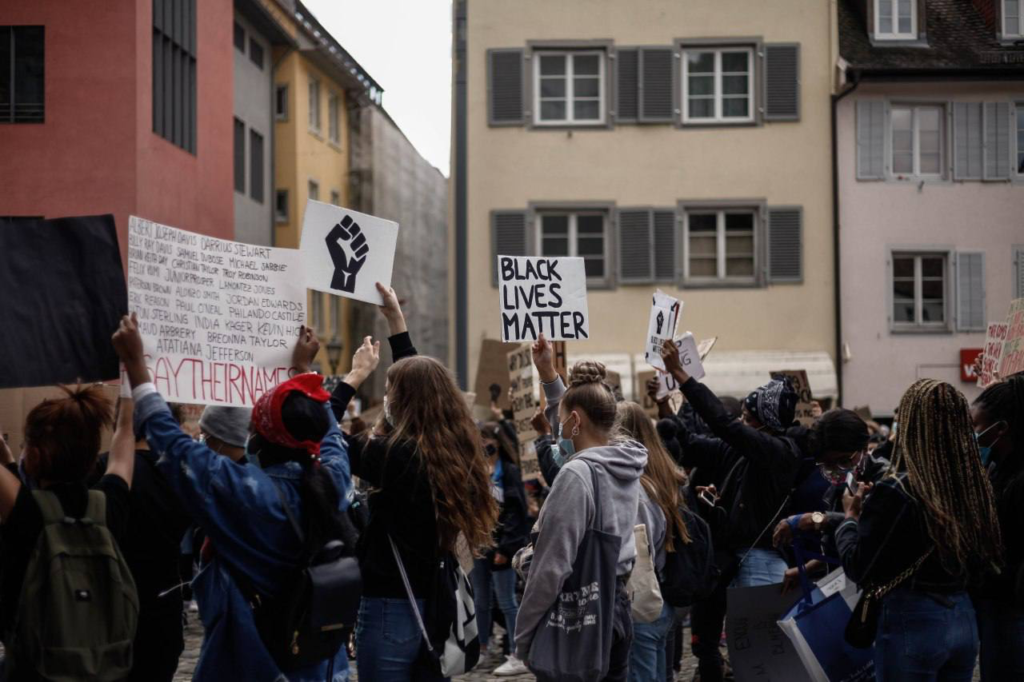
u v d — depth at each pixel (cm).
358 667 482
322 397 423
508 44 2639
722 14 2645
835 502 691
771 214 2633
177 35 2503
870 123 2641
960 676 484
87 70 2230
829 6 2638
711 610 750
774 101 2644
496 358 1530
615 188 2636
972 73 2612
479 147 2636
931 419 475
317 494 414
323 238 536
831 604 589
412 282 4288
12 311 403
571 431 525
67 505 391
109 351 414
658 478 595
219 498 401
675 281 2625
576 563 492
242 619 405
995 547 477
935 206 2641
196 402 444
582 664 485
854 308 2641
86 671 378
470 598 496
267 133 3488
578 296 738
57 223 412
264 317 470
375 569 478
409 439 480
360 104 4159
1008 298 2639
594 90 2655
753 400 706
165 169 2406
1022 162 2633
